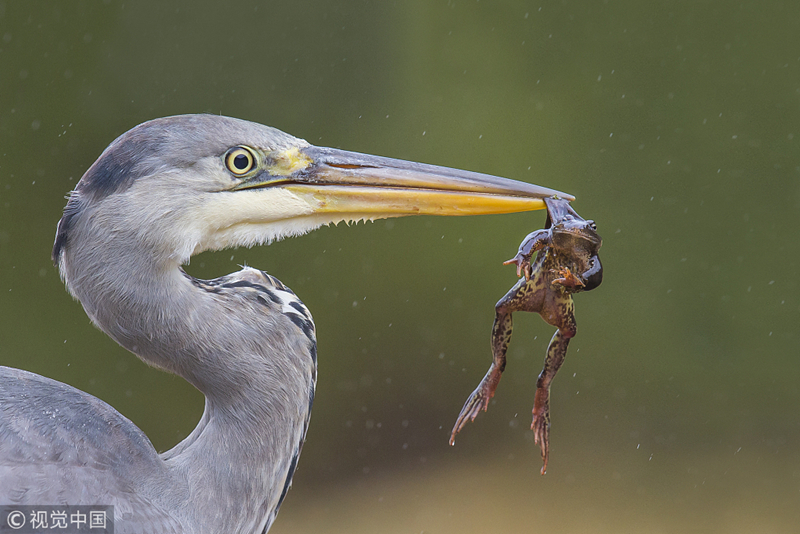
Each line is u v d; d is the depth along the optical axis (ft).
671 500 37.01
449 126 44.70
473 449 40.88
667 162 45.16
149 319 12.80
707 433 41.22
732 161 44.88
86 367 39.27
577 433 41.47
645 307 43.78
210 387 13.20
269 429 13.24
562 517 35.91
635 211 44.70
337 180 14.26
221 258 41.73
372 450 40.70
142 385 39.63
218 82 43.21
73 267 12.92
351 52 44.62
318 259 42.47
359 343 42.06
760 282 43.86
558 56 45.78
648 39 45.65
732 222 44.42
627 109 45.24
